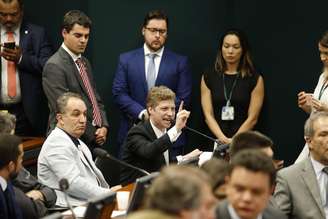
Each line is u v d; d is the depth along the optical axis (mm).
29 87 14656
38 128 15078
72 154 10602
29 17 15484
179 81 14453
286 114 15102
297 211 9211
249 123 14359
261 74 15086
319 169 9328
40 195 9805
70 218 8922
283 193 9250
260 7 14984
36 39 14742
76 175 10430
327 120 9281
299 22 14852
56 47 15398
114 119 15453
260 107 14461
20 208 8883
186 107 14438
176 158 11758
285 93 15062
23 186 9930
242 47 14281
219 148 9992
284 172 9359
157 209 4848
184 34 15273
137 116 14156
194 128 15266
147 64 14383
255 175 6574
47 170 10625
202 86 14602
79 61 13344
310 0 14750
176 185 4871
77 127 10750
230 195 6750
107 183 11227
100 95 15367
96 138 13375
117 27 15234
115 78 14562
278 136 15172
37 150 13789
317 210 9180
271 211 7594
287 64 14984
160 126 11305
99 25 15242
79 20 13086
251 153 6707
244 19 15070
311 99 12836
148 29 14242
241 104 14336
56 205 10375
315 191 9211
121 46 15258
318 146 9242
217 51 15172
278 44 14984
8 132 9922
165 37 14352
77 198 10461
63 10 15430
